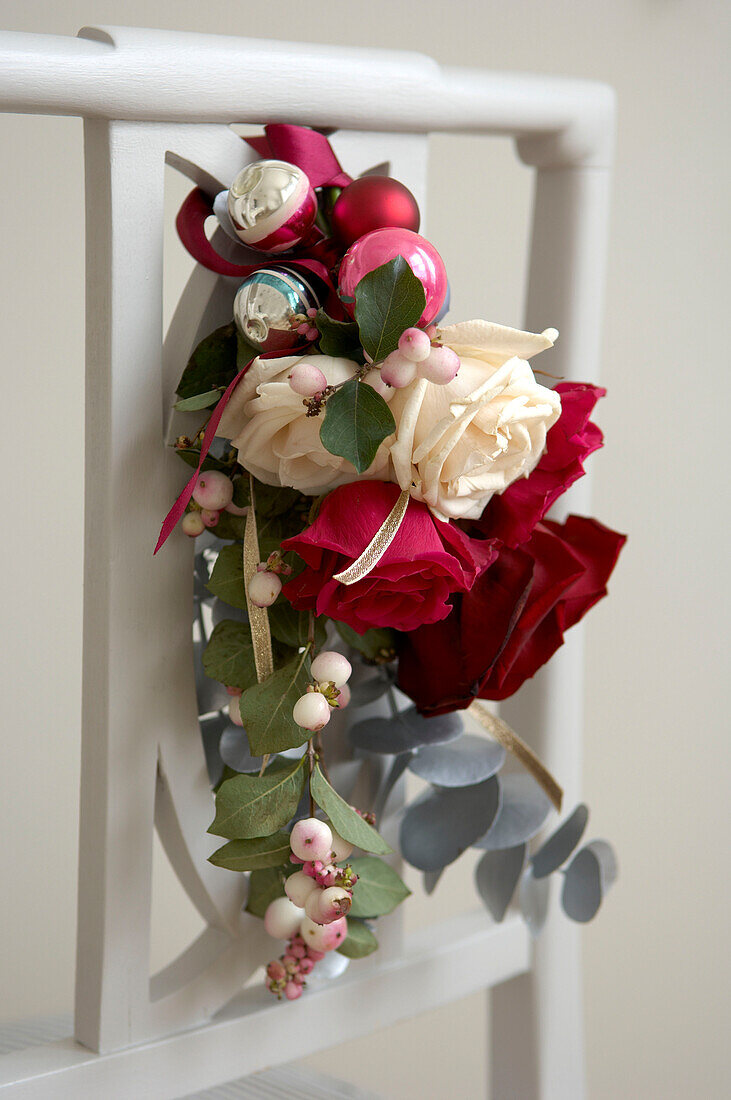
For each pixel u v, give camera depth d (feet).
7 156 2.71
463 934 2.40
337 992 2.11
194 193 1.69
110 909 1.74
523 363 1.50
